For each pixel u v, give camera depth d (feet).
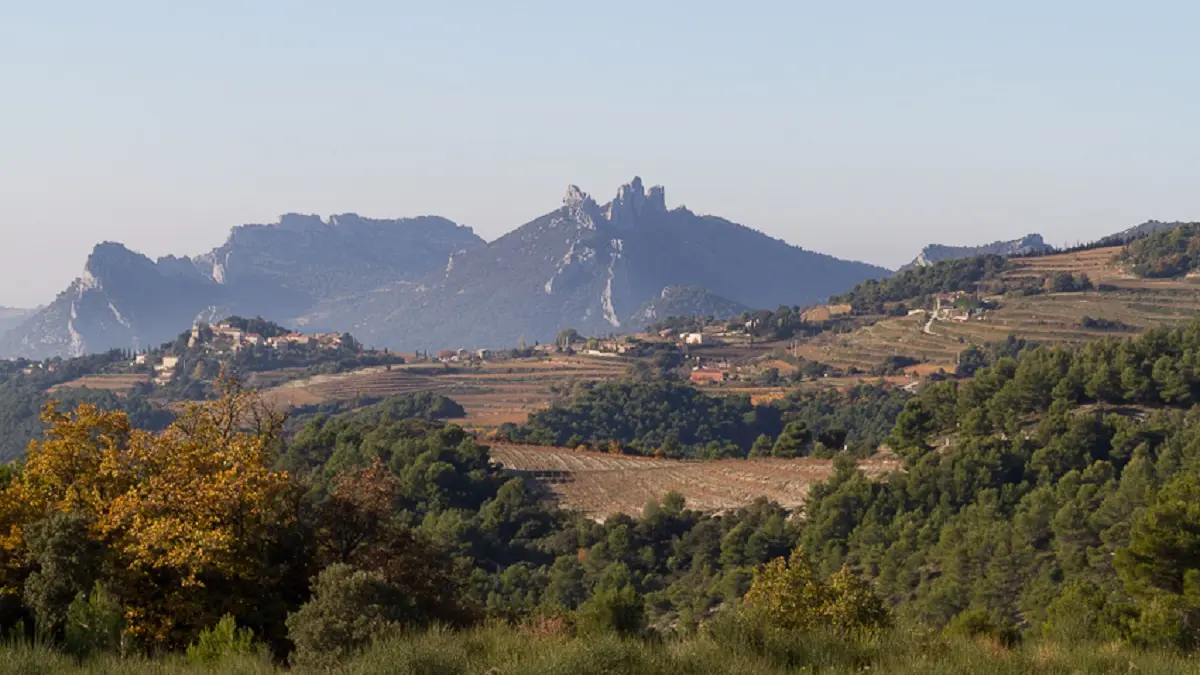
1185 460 314.14
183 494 109.81
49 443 118.32
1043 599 226.79
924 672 71.20
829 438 514.27
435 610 120.67
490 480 424.46
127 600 101.96
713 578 321.73
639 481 457.68
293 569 115.44
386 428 476.13
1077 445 356.79
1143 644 115.03
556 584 312.29
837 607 114.93
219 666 78.74
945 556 273.75
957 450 362.12
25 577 103.45
